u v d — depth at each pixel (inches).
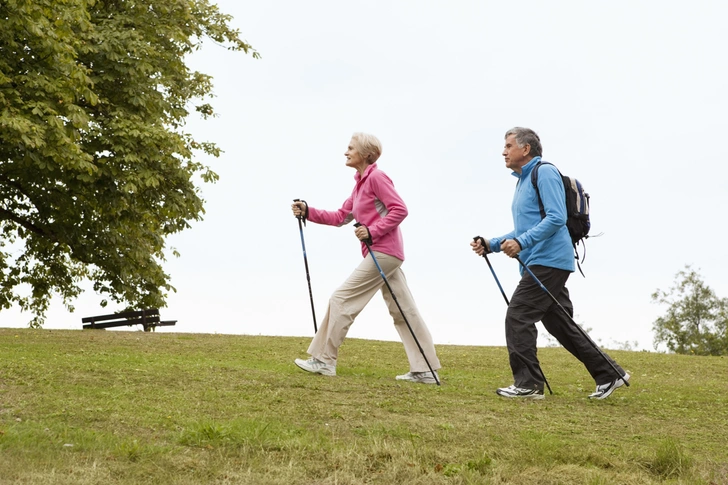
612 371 271.1
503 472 159.2
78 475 141.9
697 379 364.8
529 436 196.2
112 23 596.7
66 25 515.5
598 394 270.8
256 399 219.9
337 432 189.6
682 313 1590.8
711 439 211.0
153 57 619.8
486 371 357.7
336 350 276.1
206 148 666.2
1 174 610.9
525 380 261.1
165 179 597.3
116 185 579.8
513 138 273.3
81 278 786.8
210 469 151.0
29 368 238.8
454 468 159.3
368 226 279.3
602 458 174.4
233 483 144.1
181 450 164.2
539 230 257.9
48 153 501.7
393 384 263.1
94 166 521.3
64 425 177.2
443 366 372.8
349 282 275.3
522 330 263.0
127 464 151.1
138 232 689.6
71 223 668.1
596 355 271.7
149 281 743.1
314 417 204.1
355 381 263.1
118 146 552.4
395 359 394.6
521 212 270.5
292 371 279.0
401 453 167.6
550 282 264.7
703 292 1593.3
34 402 196.5
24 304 781.9
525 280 266.1
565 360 423.5
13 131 476.4
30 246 728.3
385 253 275.3
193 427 179.3
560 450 178.1
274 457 163.0
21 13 484.7
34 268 759.7
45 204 653.3
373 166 281.4
